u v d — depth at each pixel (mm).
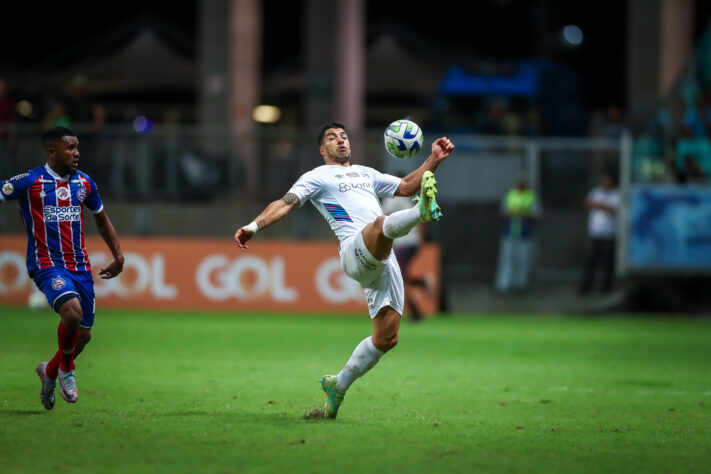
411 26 163625
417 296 71438
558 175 74812
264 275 70688
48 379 27172
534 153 74688
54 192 27047
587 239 74625
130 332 54906
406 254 63719
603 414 29609
